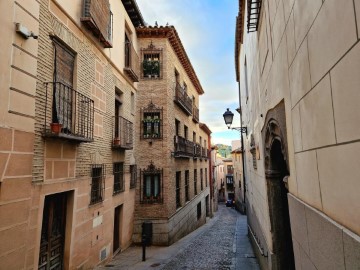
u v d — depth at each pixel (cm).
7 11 468
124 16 1170
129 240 1218
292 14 334
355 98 179
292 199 367
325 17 226
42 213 559
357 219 183
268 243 643
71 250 680
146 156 1344
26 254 507
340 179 210
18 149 489
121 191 1092
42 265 593
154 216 1302
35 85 539
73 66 725
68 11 686
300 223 328
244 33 1115
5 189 459
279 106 443
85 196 755
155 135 1357
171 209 1362
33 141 530
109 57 970
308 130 290
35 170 549
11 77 475
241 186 3881
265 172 638
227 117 1202
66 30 676
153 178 1349
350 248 187
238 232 1642
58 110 639
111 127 979
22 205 497
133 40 1332
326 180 241
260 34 630
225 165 6203
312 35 261
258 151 794
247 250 1145
